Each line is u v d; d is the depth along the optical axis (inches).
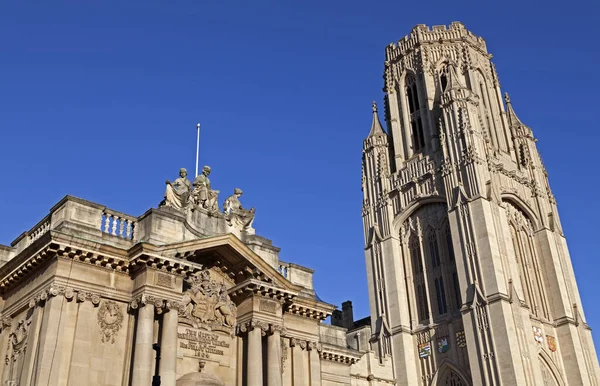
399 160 3762.3
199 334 1758.1
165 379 1518.2
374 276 3533.5
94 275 1572.3
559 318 3255.4
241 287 1838.1
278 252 2060.8
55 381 1411.2
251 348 1784.0
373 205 3727.9
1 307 1678.2
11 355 1561.3
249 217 2064.5
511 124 3902.6
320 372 2032.5
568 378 3122.5
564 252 3516.2
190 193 1907.0
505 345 2753.4
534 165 3713.1
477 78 3863.2
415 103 3895.2
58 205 1638.8
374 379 2920.8
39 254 1530.5
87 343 1504.7
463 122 3363.7
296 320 2018.9
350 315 3826.3
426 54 3932.1
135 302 1583.4
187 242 1695.4
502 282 2918.3
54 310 1469.0
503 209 3218.5
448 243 3304.6
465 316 2962.6
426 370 3144.7
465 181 3238.2
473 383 2827.3
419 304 3351.4
